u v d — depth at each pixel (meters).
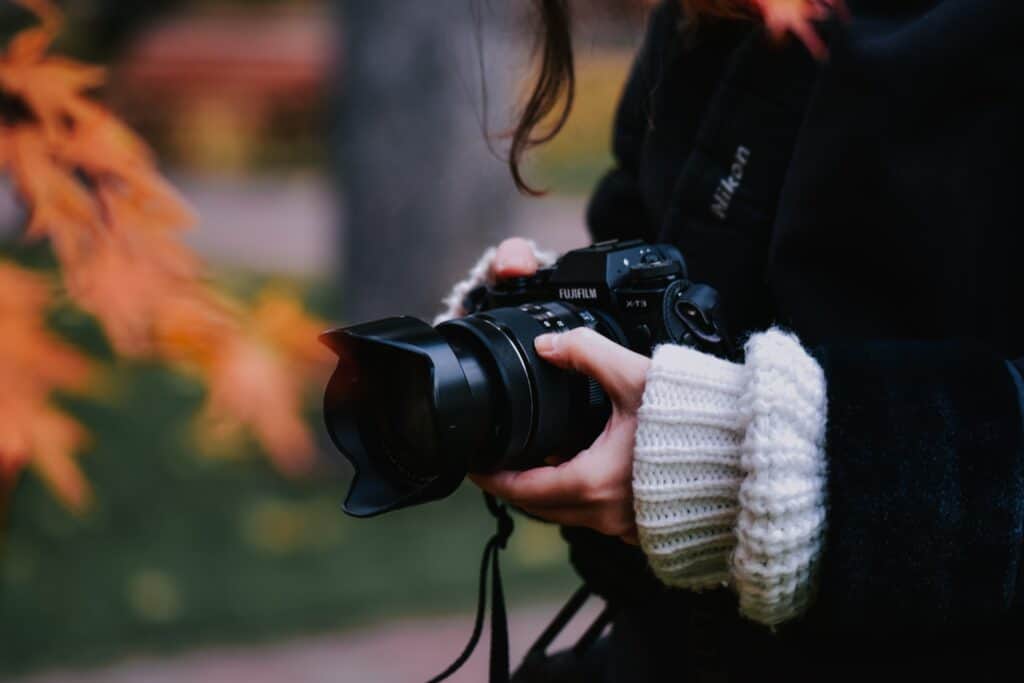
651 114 1.52
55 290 2.12
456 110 6.00
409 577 5.20
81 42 4.40
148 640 4.66
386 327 1.22
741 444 1.14
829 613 1.13
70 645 4.62
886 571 1.09
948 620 1.11
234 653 4.53
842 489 1.10
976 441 1.09
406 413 1.24
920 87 1.23
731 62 1.40
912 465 1.09
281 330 2.33
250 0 17.72
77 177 2.01
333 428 1.26
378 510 1.20
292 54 16.34
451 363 1.19
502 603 1.36
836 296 1.30
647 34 1.59
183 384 6.78
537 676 1.54
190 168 16.03
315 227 12.38
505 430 1.22
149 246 2.03
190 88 16.06
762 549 1.11
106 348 6.08
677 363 1.17
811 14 1.31
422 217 6.07
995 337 1.22
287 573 5.29
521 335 1.25
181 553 5.46
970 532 1.08
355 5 6.07
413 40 5.98
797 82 1.35
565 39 1.52
